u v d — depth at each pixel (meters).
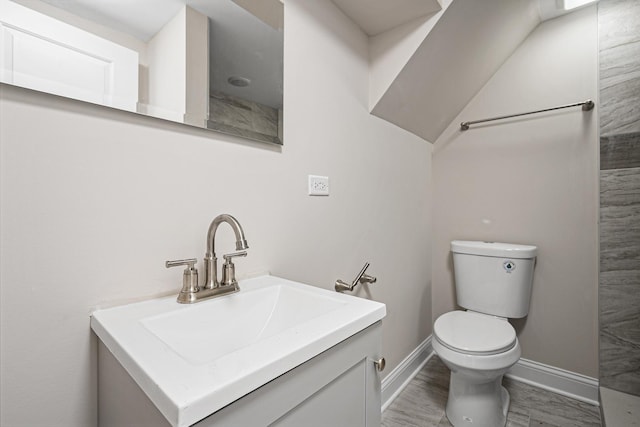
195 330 0.71
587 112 1.68
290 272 1.13
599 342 1.61
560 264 1.76
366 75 1.54
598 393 1.62
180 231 0.81
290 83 1.12
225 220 0.78
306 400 0.54
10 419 0.57
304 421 0.53
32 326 0.59
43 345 0.61
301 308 0.84
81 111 0.65
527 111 1.86
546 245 1.80
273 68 1.04
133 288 0.73
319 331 0.57
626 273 1.54
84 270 0.66
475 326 1.52
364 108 1.52
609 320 1.58
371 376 0.71
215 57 0.88
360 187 1.50
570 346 1.73
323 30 1.27
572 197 1.72
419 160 2.05
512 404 1.62
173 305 0.72
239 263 0.95
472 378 1.35
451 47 1.53
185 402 0.37
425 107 1.83
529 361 1.84
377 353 0.73
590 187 1.67
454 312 1.71
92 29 0.65
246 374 0.43
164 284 0.78
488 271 1.76
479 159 2.03
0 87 0.55
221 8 0.89
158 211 0.77
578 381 1.69
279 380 0.48
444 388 1.77
